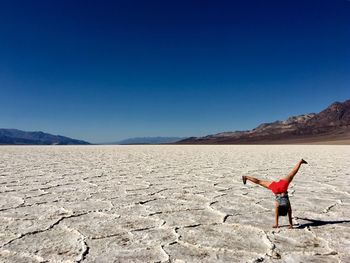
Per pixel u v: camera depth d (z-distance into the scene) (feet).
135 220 18.52
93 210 20.81
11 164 53.42
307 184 31.60
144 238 15.48
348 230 16.44
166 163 56.54
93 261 12.84
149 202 23.27
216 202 23.25
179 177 36.94
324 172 42.01
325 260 12.84
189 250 13.96
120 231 16.52
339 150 115.03
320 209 20.86
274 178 36.73
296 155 81.82
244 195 25.93
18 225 17.48
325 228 16.76
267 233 16.06
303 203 22.67
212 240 15.15
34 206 21.89
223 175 38.93
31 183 32.04
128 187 29.78
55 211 20.51
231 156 78.43
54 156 77.56
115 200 23.91
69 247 14.29
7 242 14.89
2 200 23.77
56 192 27.12
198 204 22.61
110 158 70.44
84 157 73.82
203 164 54.29
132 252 13.75
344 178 36.11
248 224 17.61
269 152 100.99
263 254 13.46
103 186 30.32
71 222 18.11
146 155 83.82
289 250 13.85
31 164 53.57
